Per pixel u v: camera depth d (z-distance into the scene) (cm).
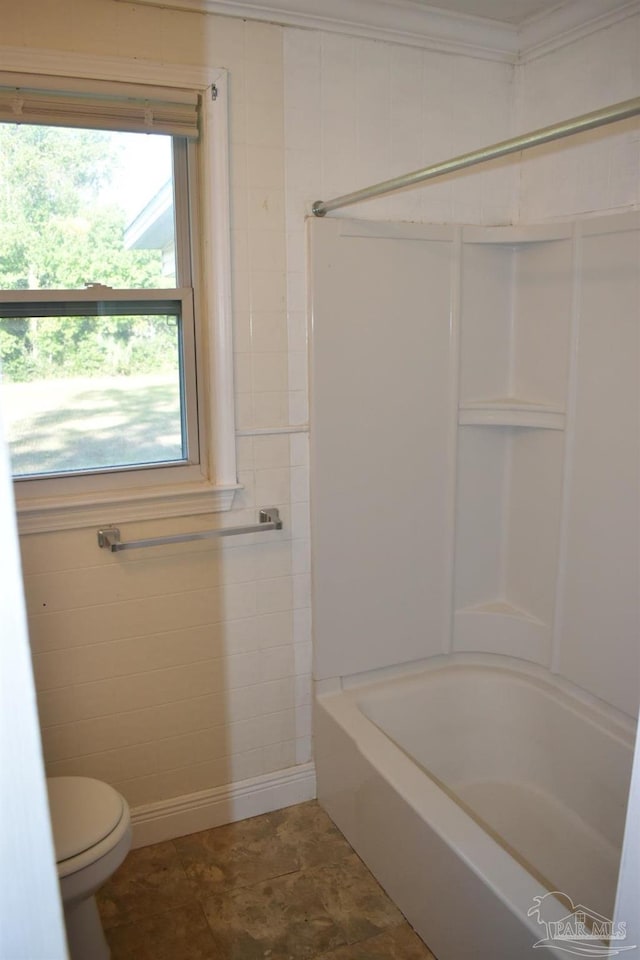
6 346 196
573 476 233
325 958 191
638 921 57
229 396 219
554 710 239
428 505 252
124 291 205
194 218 211
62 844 166
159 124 196
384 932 199
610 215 215
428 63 230
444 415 249
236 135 208
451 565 258
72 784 186
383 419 239
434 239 236
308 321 225
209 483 224
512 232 238
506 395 257
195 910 208
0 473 43
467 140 241
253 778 247
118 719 224
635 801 57
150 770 231
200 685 233
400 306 235
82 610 213
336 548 240
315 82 215
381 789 207
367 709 244
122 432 214
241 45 204
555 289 234
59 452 207
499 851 173
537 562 253
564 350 233
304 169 218
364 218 230
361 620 248
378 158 228
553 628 246
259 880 219
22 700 45
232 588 231
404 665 260
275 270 220
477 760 258
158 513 215
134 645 221
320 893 213
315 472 232
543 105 236
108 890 216
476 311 247
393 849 205
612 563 222
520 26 231
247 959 192
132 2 189
